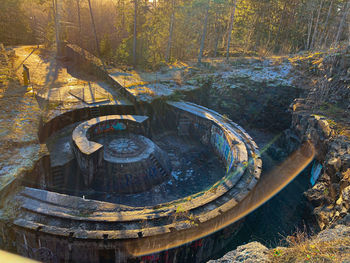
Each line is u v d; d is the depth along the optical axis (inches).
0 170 535.5
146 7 1560.0
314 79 1146.7
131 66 1497.3
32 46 2003.0
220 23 1849.2
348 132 662.5
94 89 1181.1
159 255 490.6
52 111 924.6
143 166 782.5
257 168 721.0
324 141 697.0
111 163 757.9
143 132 930.7
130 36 1622.8
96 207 526.9
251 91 1227.9
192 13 1760.6
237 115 1254.9
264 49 1729.8
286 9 1718.8
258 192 705.6
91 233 449.4
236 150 789.9
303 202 656.4
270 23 1784.0
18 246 474.0
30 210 485.4
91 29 2022.6
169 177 828.6
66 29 1908.2
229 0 1641.2
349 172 511.8
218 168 891.4
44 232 439.2
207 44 1941.4
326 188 597.6
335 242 249.4
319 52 1334.9
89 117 991.6
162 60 1577.3
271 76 1283.2
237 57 1680.6
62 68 1496.1
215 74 1347.2
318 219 550.9
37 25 2381.9
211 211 545.6
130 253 465.7
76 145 731.4
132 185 753.6
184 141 1056.8
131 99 1074.7
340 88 916.6
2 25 2053.4
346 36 1598.2
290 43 1825.8
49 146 818.2
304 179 824.9
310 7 1654.8
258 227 667.4
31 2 2354.8
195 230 504.1
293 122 942.4
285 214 717.3
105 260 469.4
